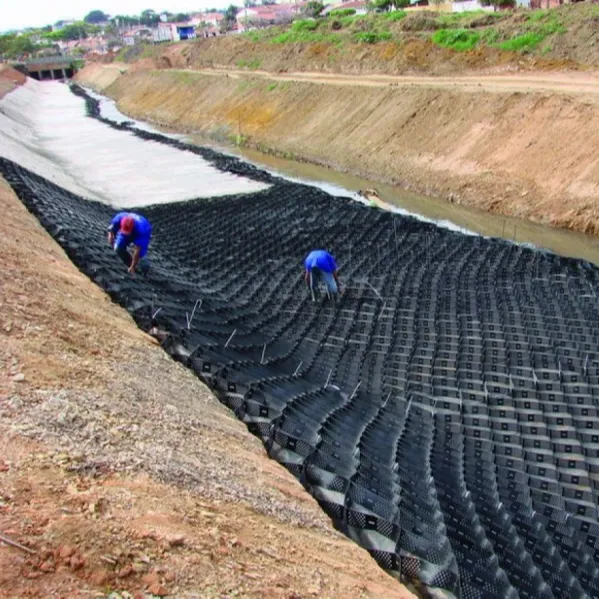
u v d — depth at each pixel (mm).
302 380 9625
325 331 11562
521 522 6949
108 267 11867
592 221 18453
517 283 13617
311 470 6695
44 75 106375
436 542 5977
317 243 17266
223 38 62656
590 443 8461
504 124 23719
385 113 30031
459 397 9438
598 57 29000
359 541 5863
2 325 6836
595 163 19484
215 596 3844
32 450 4727
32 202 16109
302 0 127625
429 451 7980
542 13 34406
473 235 17562
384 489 6754
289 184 24500
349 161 29031
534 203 20375
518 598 5547
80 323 8070
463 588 5453
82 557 3760
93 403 5867
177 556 4055
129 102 60125
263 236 18125
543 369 9984
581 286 13305
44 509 4059
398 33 41500
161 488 4828
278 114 38031
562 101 22281
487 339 10961
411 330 11531
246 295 13656
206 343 9469
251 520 5008
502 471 7855
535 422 8898
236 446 6648
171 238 17922
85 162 30547
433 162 25188
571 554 6602
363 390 9711
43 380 5988
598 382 9594
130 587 3699
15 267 8930
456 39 36062
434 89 28594
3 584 3438
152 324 9594
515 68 31859
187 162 29766
